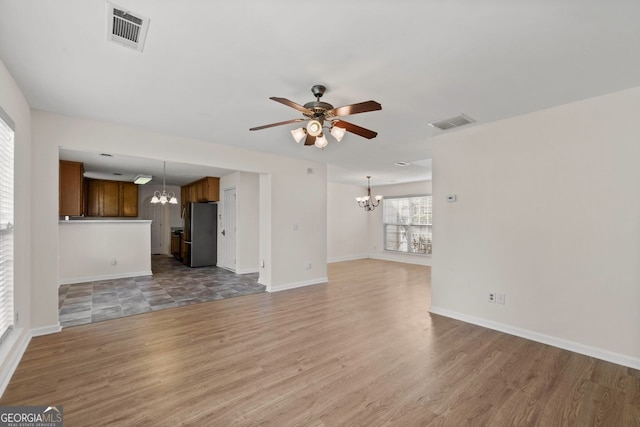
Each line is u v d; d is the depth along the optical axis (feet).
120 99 8.91
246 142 13.82
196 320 11.62
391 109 9.57
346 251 29.14
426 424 5.81
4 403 6.34
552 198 9.46
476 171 11.27
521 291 10.08
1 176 7.14
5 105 6.95
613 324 8.34
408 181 26.63
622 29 5.53
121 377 7.41
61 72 7.25
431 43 6.03
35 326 9.83
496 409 6.27
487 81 7.69
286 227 16.87
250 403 6.43
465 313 11.57
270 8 5.00
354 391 6.90
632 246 8.08
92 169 20.42
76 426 5.67
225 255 23.09
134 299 14.47
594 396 6.73
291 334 10.26
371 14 5.16
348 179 25.64
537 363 8.23
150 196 30.66
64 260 17.42
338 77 7.48
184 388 6.97
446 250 12.19
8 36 5.77
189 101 9.05
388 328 10.82
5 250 7.74
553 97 8.69
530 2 4.83
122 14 5.16
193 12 5.10
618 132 8.30
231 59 6.66
